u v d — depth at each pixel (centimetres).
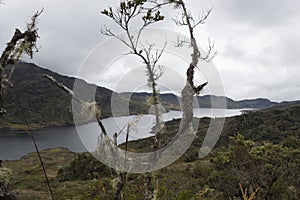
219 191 736
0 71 198
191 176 764
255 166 820
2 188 235
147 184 270
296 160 889
